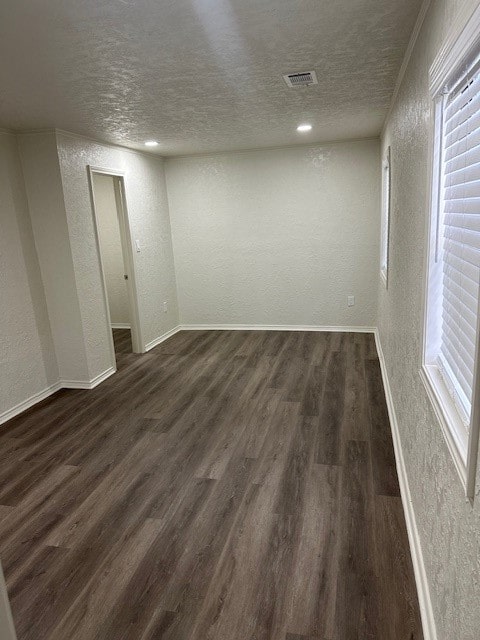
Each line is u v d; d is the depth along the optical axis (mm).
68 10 1745
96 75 2514
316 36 2150
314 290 5773
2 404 3609
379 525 2199
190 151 5422
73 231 3965
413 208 2238
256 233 5785
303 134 4703
